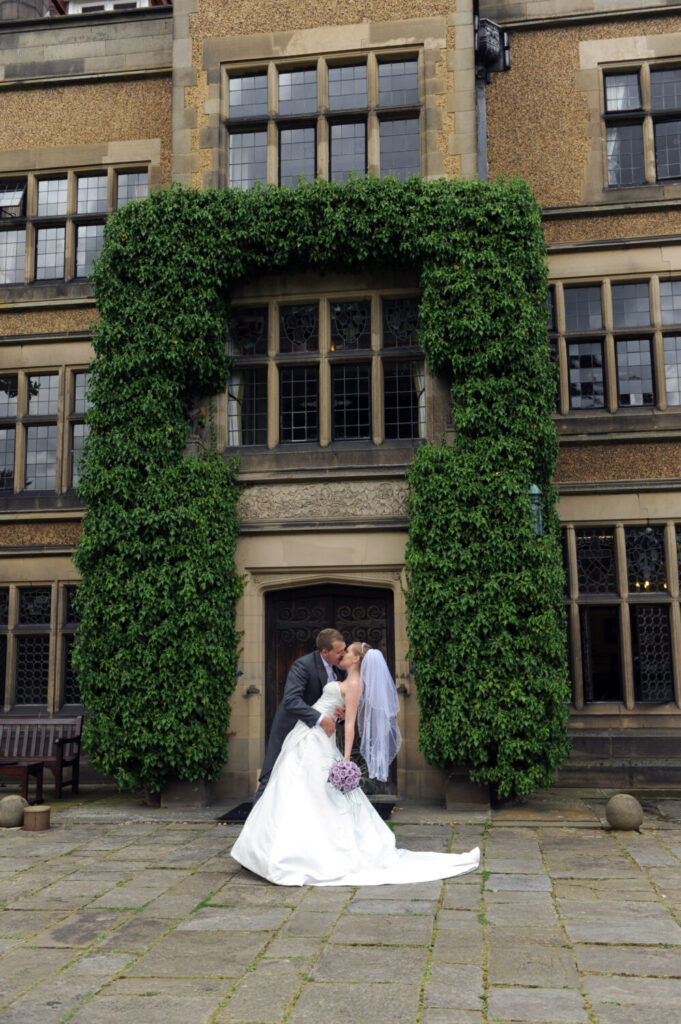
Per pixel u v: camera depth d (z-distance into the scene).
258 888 5.89
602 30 11.34
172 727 9.15
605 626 10.56
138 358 9.74
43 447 11.94
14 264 12.27
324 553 9.82
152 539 9.50
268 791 6.34
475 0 11.02
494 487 9.10
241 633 9.80
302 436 10.33
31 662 11.55
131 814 8.84
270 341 10.38
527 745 8.64
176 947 4.71
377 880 5.98
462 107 10.28
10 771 9.44
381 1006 3.89
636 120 11.24
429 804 9.08
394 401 10.20
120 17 12.23
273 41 10.80
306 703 6.59
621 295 11.03
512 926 4.98
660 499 10.51
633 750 10.12
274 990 4.09
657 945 4.65
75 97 12.28
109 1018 3.80
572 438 10.64
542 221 11.12
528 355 9.38
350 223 9.73
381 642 10.05
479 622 8.82
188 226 9.99
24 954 4.64
